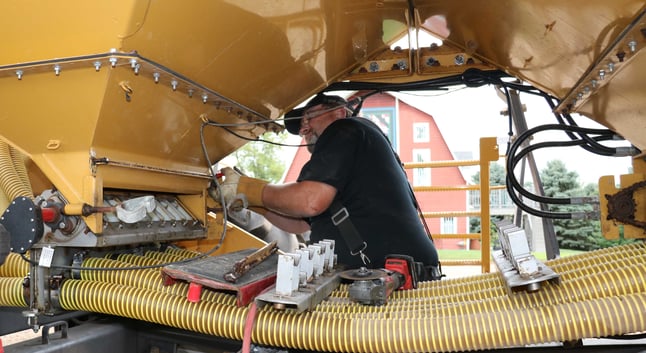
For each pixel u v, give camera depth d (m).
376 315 1.86
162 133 2.23
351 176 2.96
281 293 1.76
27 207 1.83
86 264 2.16
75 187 1.93
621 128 2.61
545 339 1.61
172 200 2.75
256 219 3.61
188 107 2.23
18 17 1.60
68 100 1.79
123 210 1.94
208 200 2.99
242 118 2.79
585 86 2.40
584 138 3.05
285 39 2.38
